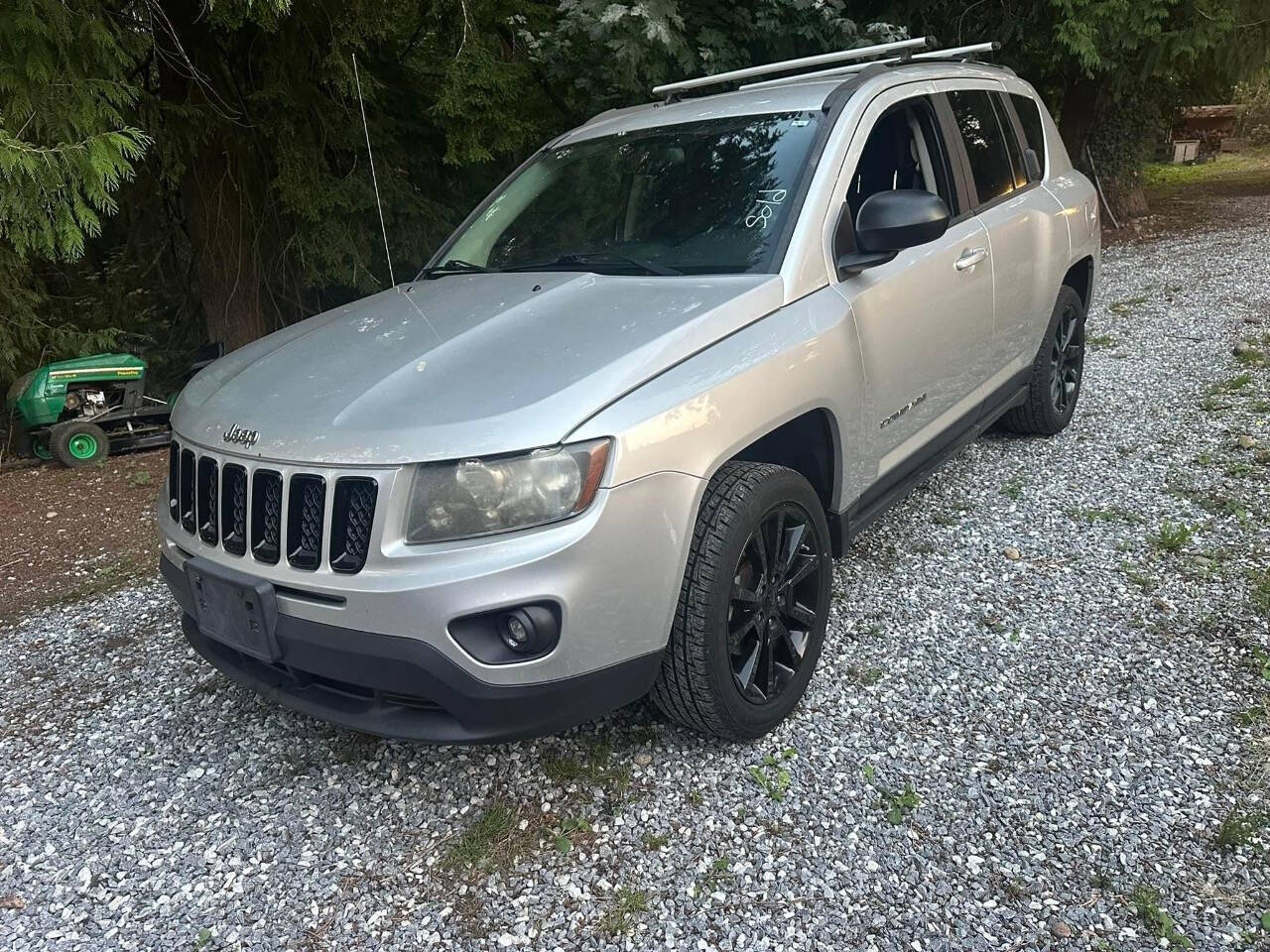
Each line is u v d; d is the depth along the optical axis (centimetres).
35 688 360
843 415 299
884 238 291
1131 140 1418
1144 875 223
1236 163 2505
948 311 363
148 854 258
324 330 311
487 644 224
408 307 316
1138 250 1201
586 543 222
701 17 782
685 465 240
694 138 350
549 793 267
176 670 361
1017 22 1095
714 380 251
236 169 806
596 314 273
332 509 229
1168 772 256
